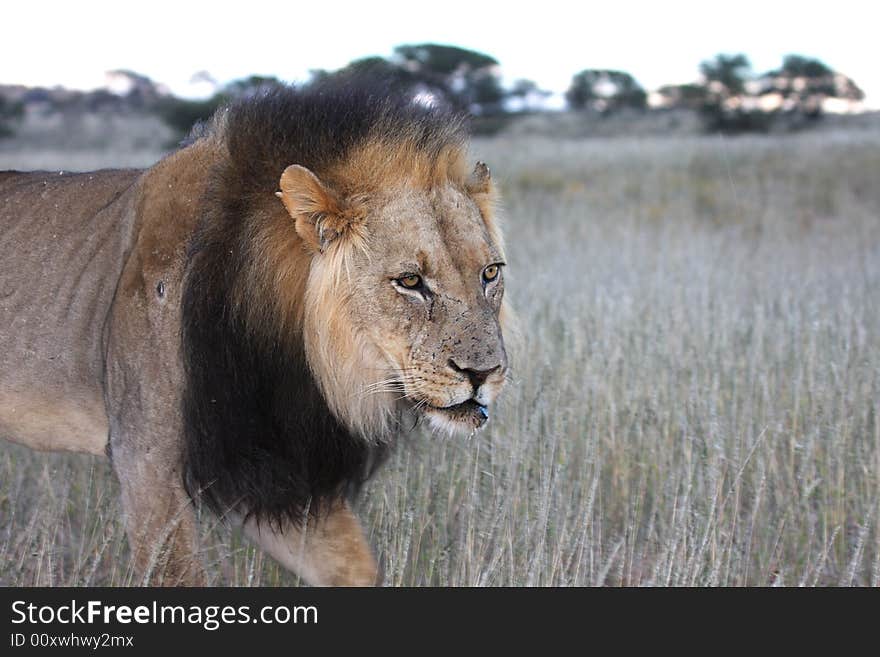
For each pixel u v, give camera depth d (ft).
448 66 162.40
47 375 21.39
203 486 19.51
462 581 21.30
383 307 17.78
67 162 109.70
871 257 53.26
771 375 30.78
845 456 26.76
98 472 25.98
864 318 35.76
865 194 88.89
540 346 32.91
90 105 204.95
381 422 18.99
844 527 24.94
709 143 122.72
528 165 108.27
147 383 19.52
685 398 28.81
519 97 192.24
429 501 24.47
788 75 173.99
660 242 58.34
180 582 19.84
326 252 18.06
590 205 83.30
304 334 18.56
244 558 23.56
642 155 113.09
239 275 18.80
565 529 22.62
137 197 20.74
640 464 26.27
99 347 20.77
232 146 19.26
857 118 177.37
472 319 17.61
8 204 22.57
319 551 20.71
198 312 18.90
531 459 24.90
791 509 24.32
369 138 18.29
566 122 187.62
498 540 22.04
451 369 17.44
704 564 22.21
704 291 38.06
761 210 79.82
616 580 23.32
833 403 28.73
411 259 17.65
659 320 34.35
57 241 21.66
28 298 21.53
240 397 19.15
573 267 48.32
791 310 36.96
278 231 18.60
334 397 18.53
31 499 26.71
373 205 17.98
